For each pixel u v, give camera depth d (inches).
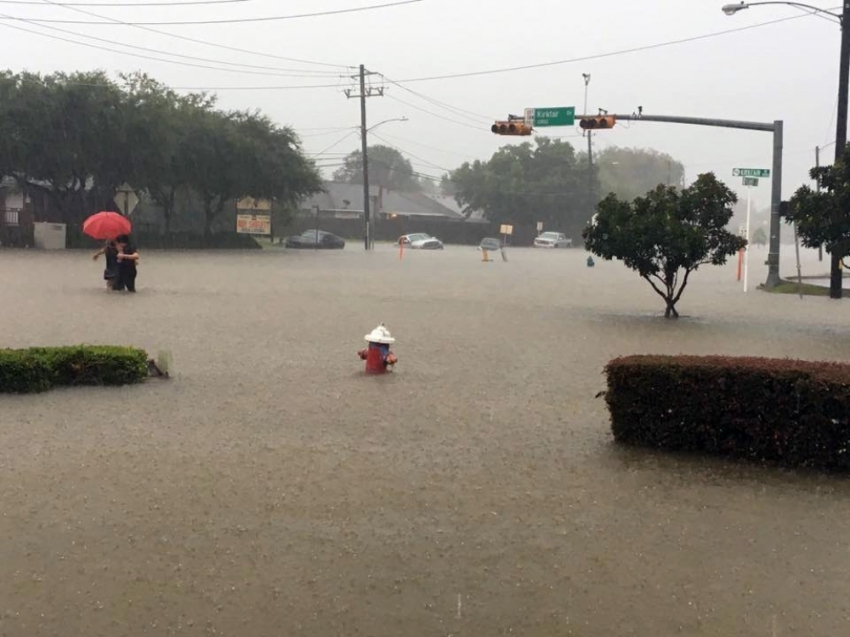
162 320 680.4
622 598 196.5
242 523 240.2
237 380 452.1
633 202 795.4
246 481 278.2
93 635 177.3
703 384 312.3
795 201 690.2
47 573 205.9
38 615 185.5
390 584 202.4
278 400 405.4
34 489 266.2
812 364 312.8
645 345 610.5
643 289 1173.7
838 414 293.3
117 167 1847.9
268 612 187.9
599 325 727.1
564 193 3563.0
